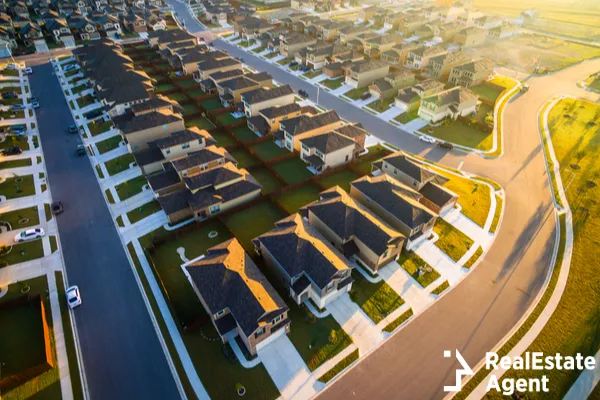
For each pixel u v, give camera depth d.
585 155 73.19
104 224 56.72
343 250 49.00
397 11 175.00
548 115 88.44
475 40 136.75
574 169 69.31
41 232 54.00
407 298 45.94
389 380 37.72
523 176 68.00
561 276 49.00
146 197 61.66
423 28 147.62
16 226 55.78
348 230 49.00
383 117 88.50
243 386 36.88
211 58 105.12
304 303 44.97
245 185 59.69
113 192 63.06
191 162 61.75
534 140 78.75
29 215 58.03
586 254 52.19
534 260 51.38
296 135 71.50
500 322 43.38
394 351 40.34
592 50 132.88
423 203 58.22
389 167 64.12
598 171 68.50
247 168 67.94
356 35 132.50
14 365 38.62
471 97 86.88
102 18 143.50
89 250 52.28
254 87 92.88
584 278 48.69
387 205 53.53
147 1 179.25
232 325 39.81
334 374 38.12
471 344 41.09
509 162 71.94
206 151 63.88
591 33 152.75
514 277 48.91
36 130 80.38
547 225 57.12
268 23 143.00
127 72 93.06
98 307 44.53
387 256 48.53
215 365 38.62
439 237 54.62
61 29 130.00
